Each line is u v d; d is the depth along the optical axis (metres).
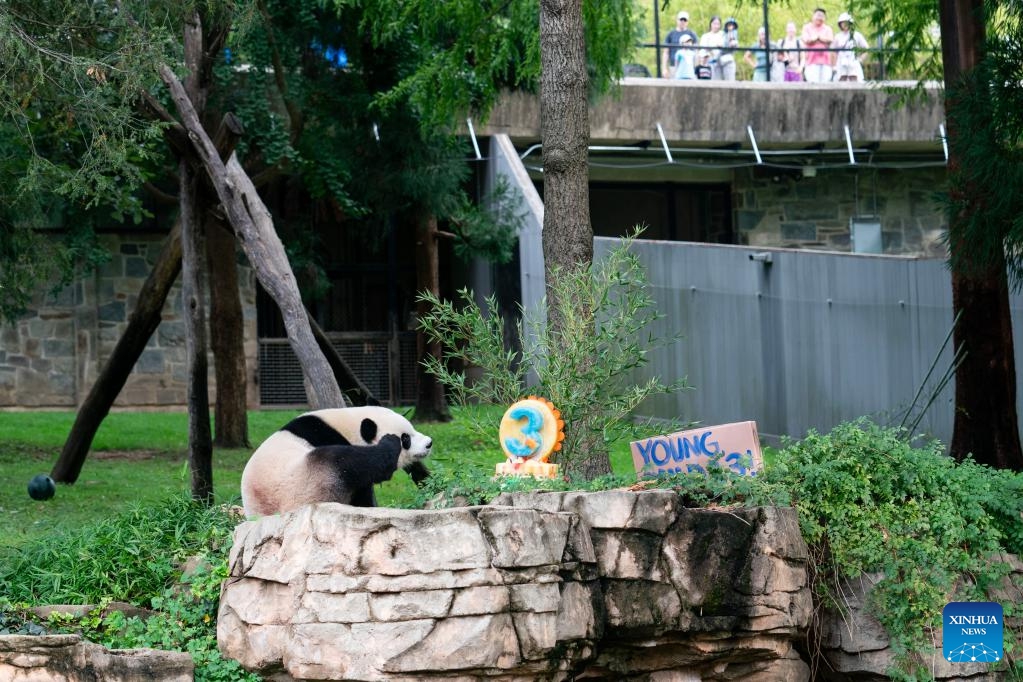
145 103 11.11
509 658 6.11
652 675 6.98
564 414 7.97
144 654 6.61
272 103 17.23
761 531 7.01
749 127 22.17
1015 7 10.96
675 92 21.83
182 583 7.64
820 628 7.45
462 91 15.12
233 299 16.28
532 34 14.39
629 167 23.20
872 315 14.46
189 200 11.11
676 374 17.30
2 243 13.66
